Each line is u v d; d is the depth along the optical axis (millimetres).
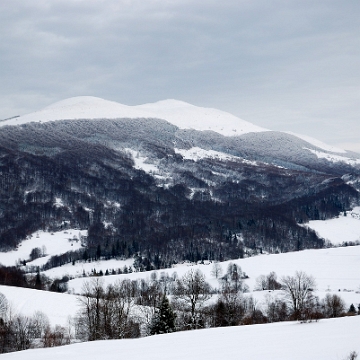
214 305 98188
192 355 30422
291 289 113875
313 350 27906
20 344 83438
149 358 30609
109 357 32531
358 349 26922
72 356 34656
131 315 81125
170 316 70938
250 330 45000
